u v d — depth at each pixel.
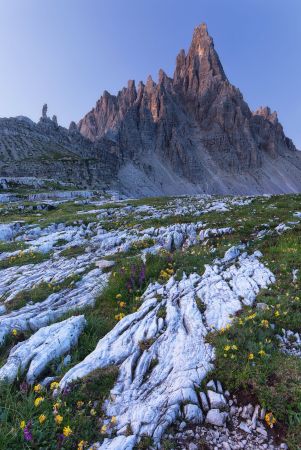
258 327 1.43
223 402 1.06
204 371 1.19
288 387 1.07
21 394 1.14
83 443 0.93
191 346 1.35
